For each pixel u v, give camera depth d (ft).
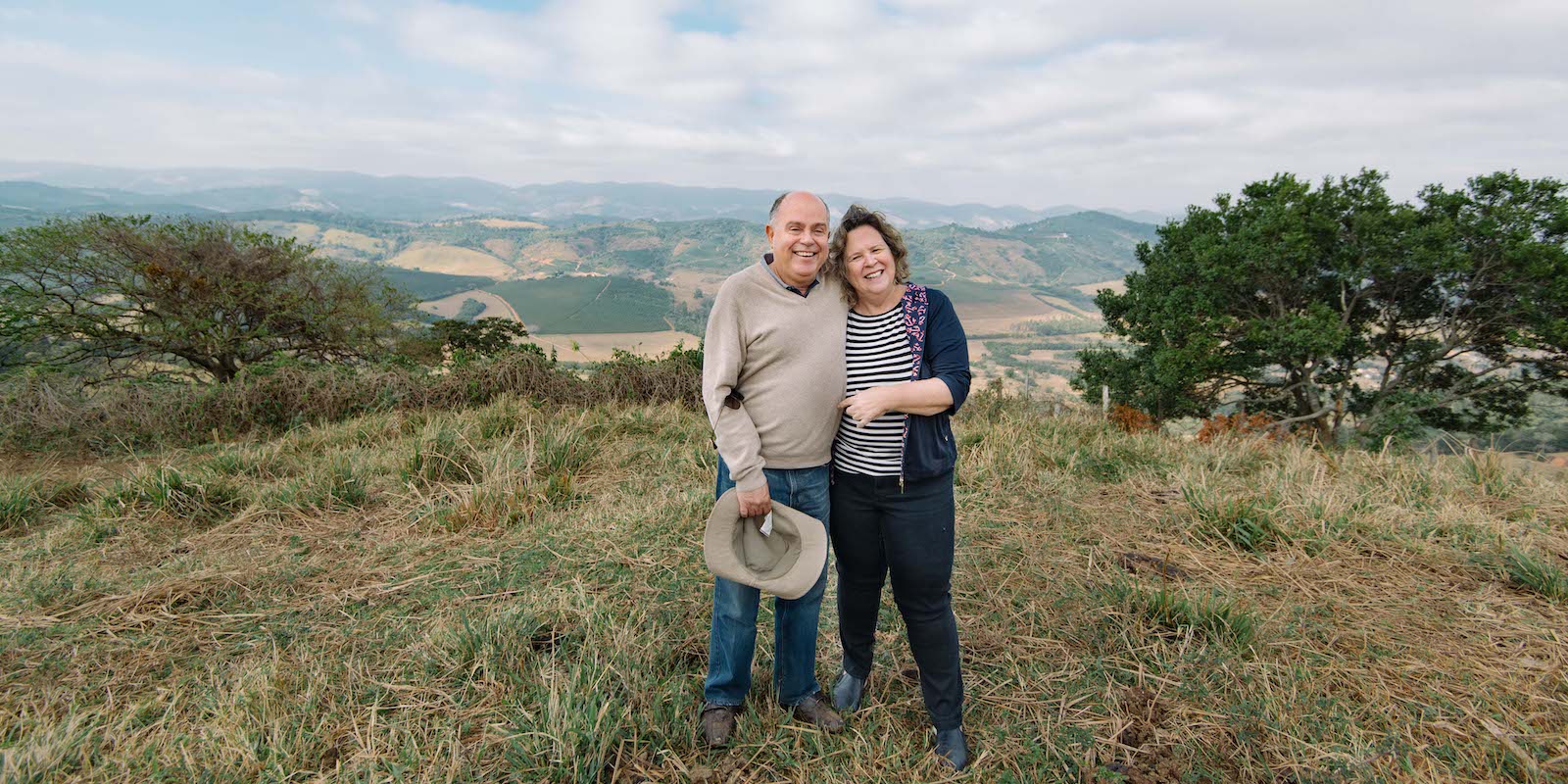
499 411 20.83
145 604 8.72
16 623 8.11
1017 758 6.02
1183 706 6.56
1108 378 63.57
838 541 6.25
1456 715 6.29
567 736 5.82
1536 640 7.44
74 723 6.12
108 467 17.49
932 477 5.72
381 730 6.28
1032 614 8.37
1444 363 57.72
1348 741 6.00
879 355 5.66
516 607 8.29
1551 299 47.32
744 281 5.57
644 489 13.88
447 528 11.55
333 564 10.22
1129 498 12.66
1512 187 49.55
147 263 44.19
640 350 28.78
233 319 48.21
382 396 22.81
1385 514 11.04
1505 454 13.60
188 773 5.69
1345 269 52.65
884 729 6.38
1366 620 7.99
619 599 8.83
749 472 5.57
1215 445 16.75
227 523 11.85
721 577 6.15
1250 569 9.46
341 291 51.29
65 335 42.47
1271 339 53.01
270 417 21.56
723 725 6.23
